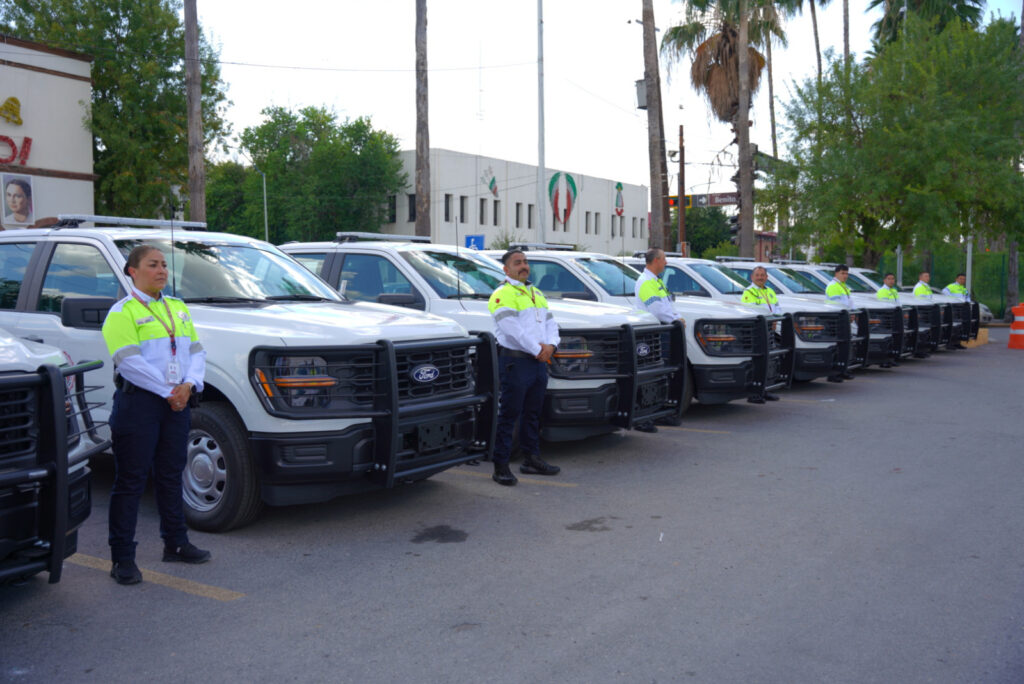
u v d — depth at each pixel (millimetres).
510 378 6945
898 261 27938
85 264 6434
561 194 59750
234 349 5426
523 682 3617
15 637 4078
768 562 5121
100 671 3727
